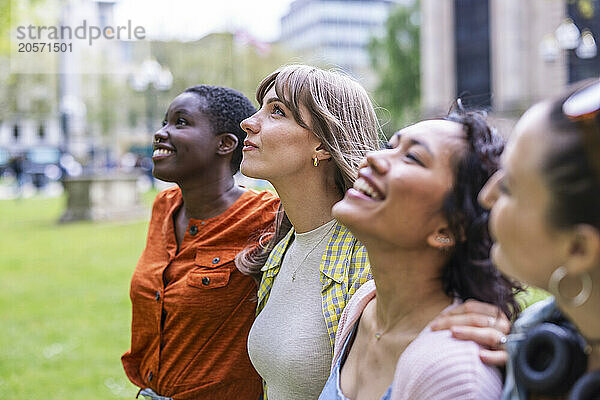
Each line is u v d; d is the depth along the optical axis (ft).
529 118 3.17
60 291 24.94
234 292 6.70
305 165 5.85
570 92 3.07
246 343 6.74
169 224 7.29
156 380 6.97
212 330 6.75
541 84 83.20
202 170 7.04
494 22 89.97
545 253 3.06
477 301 4.07
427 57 99.30
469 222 3.99
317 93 5.82
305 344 5.45
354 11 244.63
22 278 27.58
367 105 6.20
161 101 87.61
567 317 3.16
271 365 5.62
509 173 3.18
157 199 7.62
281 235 6.42
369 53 114.01
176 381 6.82
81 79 114.32
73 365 16.07
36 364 16.14
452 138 4.04
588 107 2.85
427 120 4.33
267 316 5.85
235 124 7.18
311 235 5.87
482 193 3.53
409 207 3.95
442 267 4.21
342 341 4.77
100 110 125.49
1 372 15.47
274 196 7.26
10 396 13.88
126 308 22.17
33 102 106.52
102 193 48.80
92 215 47.73
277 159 5.82
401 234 4.01
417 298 4.26
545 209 3.01
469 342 3.73
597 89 2.93
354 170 5.77
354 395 4.45
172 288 6.87
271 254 6.27
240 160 7.38
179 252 7.12
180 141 6.95
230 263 6.75
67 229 43.78
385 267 4.22
